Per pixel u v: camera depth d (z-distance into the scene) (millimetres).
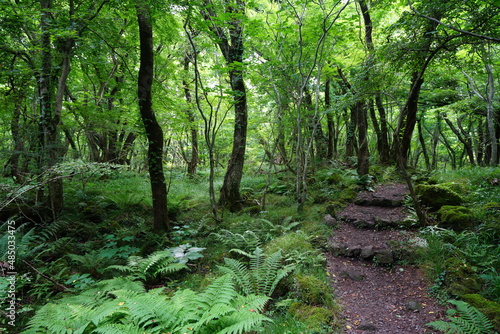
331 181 9547
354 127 12891
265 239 6195
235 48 7906
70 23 6422
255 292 4109
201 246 6406
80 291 4410
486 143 15289
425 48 5152
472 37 4625
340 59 9508
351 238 5891
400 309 3775
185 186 11367
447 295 3789
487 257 4312
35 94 7766
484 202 6105
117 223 7113
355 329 3361
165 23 8117
